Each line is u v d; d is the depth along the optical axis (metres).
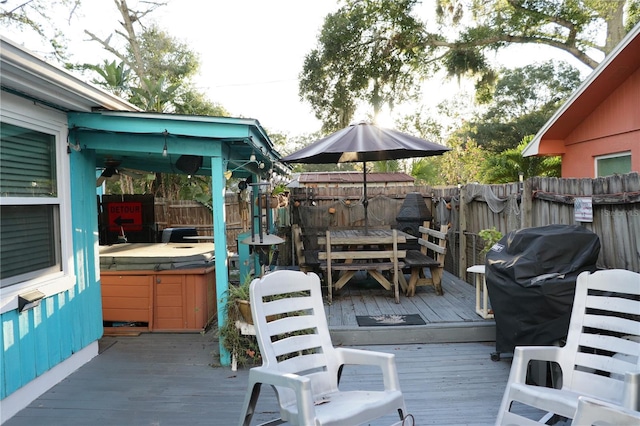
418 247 6.76
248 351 3.68
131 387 3.35
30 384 3.10
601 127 6.44
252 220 4.45
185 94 14.34
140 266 4.76
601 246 3.44
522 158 11.50
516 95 23.98
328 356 2.54
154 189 11.10
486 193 5.48
